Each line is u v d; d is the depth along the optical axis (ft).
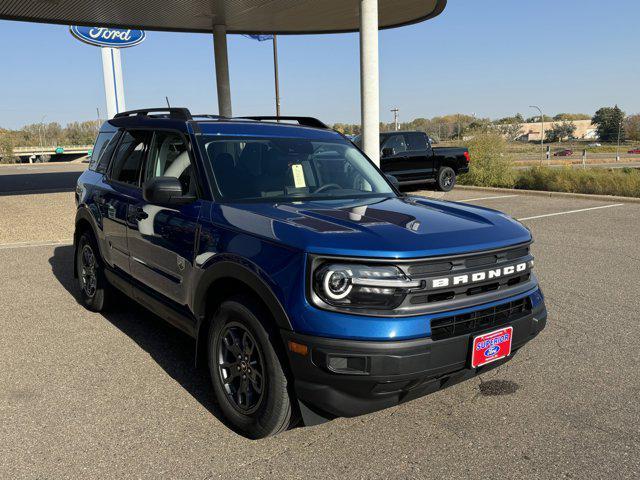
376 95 35.17
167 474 8.84
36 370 12.92
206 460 9.25
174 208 11.91
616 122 443.32
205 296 10.67
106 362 13.44
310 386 8.57
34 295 19.21
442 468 9.01
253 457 9.34
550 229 32.22
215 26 51.01
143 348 14.37
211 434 10.12
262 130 13.41
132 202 13.76
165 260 12.13
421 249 8.71
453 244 9.08
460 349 8.87
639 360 13.52
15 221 35.12
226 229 10.23
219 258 10.03
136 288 13.85
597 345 14.49
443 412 10.96
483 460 9.25
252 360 9.82
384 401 8.84
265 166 12.49
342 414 8.79
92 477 8.75
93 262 16.79
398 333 8.36
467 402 11.39
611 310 17.40
